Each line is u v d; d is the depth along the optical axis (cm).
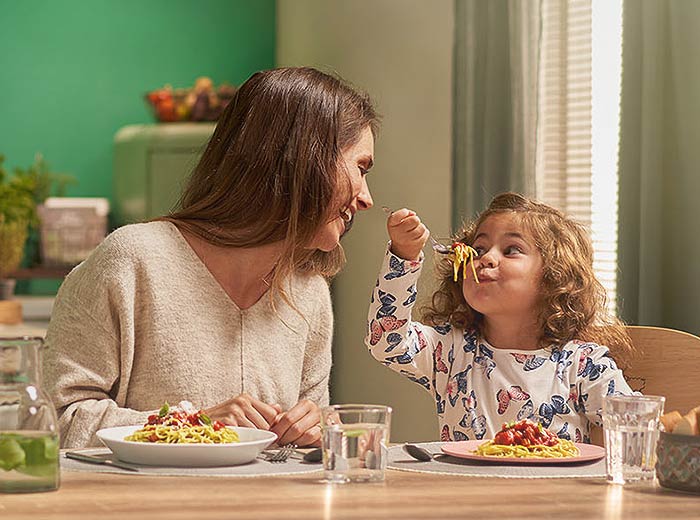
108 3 499
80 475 128
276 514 105
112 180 500
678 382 196
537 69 311
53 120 495
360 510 108
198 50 507
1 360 116
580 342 206
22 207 448
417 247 195
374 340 200
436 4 382
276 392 189
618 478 129
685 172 253
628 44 265
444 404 205
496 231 212
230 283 187
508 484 126
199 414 147
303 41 473
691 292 252
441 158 379
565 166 318
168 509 107
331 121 178
